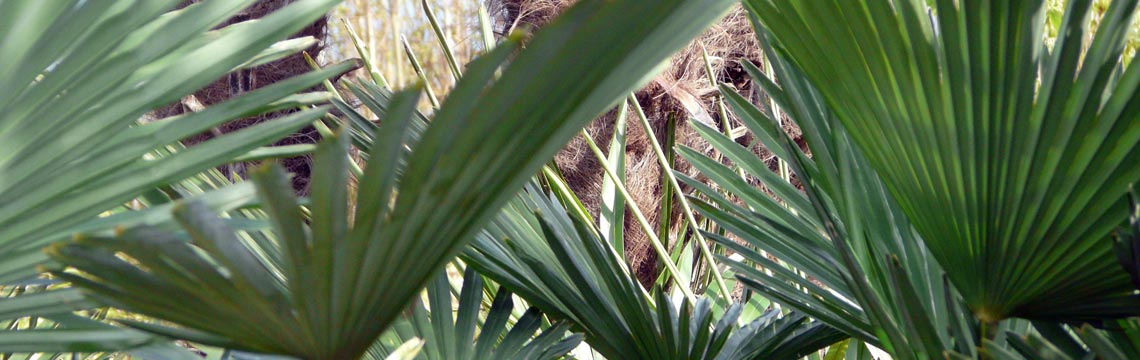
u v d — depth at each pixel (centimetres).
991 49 51
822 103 75
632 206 109
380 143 28
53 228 40
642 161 329
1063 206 54
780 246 85
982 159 55
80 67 38
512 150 33
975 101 53
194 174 42
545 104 30
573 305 84
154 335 42
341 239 33
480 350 83
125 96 40
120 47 41
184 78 41
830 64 59
